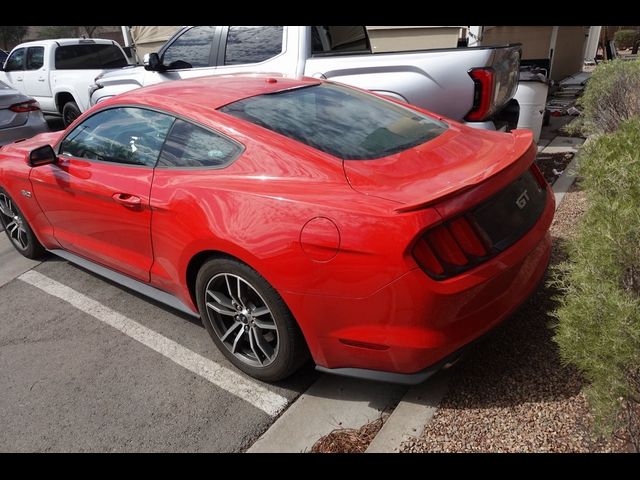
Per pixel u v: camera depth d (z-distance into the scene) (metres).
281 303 2.57
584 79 10.40
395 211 2.22
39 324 3.81
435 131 3.06
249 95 3.18
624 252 1.86
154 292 3.52
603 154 2.35
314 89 3.43
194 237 2.78
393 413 2.53
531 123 5.51
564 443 2.22
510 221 2.52
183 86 3.48
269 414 2.75
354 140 2.82
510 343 2.90
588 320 1.78
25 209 4.39
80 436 2.72
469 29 7.79
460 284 2.25
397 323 2.29
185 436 2.66
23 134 6.79
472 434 2.35
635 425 1.99
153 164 3.18
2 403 3.02
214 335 3.06
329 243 2.31
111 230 3.51
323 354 2.57
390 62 4.80
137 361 3.28
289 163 2.63
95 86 7.11
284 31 5.32
